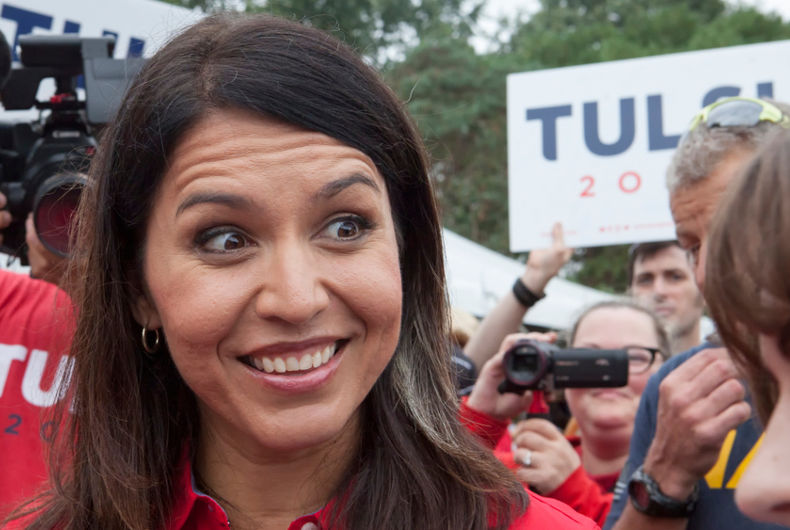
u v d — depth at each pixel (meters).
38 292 2.32
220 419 1.42
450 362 1.54
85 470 1.49
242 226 1.25
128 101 1.36
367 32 17.12
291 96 1.26
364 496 1.38
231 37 1.31
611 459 2.92
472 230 17.50
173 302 1.28
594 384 2.39
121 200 1.37
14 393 2.21
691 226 1.92
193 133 1.26
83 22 3.72
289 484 1.41
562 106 3.67
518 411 2.47
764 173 0.86
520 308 3.53
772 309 0.84
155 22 3.85
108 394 1.47
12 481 2.15
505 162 17.89
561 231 3.62
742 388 1.81
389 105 1.38
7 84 2.60
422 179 1.46
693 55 3.51
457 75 17.88
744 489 0.83
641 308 3.06
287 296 1.23
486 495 1.41
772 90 3.39
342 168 1.27
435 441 1.42
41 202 2.19
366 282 1.28
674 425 1.84
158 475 1.46
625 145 3.58
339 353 1.31
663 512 1.88
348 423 1.44
